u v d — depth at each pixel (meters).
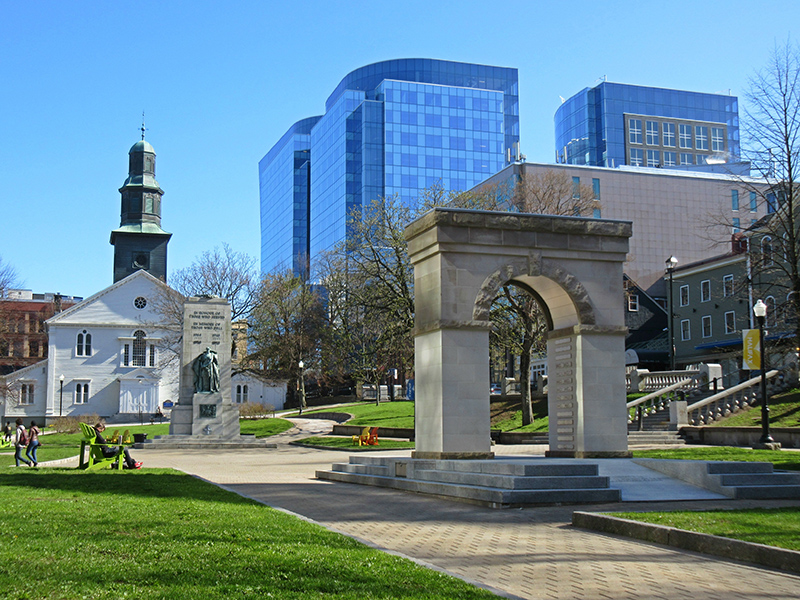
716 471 19.05
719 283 71.12
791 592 9.45
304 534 12.49
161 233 103.56
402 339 52.22
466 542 12.86
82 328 93.75
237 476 27.33
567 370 25.98
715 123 154.12
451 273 24.06
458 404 23.58
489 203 51.91
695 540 11.95
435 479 21.22
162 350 94.12
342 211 147.00
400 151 145.38
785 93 37.78
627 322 80.94
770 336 53.56
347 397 93.75
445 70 159.00
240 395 97.62
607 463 21.34
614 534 13.57
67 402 92.31
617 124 149.12
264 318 87.38
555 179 65.88
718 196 95.00
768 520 13.27
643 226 92.44
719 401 40.78
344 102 148.88
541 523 14.95
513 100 163.75
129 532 12.46
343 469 26.30
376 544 12.41
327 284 83.94
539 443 43.16
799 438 33.16
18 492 18.98
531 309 47.91
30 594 8.13
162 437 49.00
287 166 185.12
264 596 8.33
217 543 11.46
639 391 48.34
